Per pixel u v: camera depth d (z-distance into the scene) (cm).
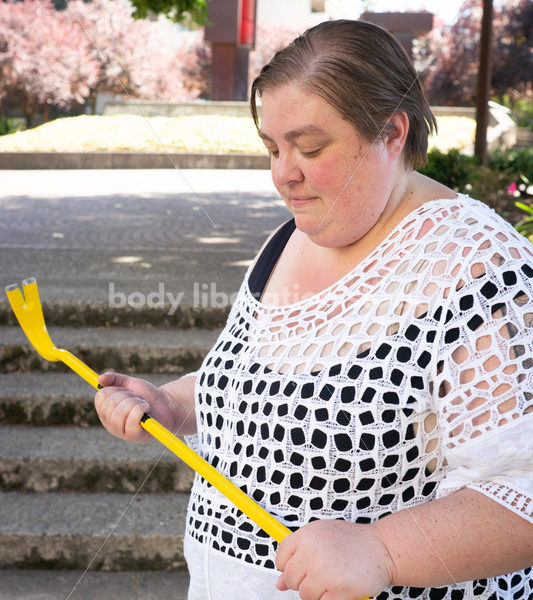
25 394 192
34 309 87
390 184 66
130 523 113
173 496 147
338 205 64
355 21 62
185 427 86
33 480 175
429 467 64
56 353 85
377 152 63
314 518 66
